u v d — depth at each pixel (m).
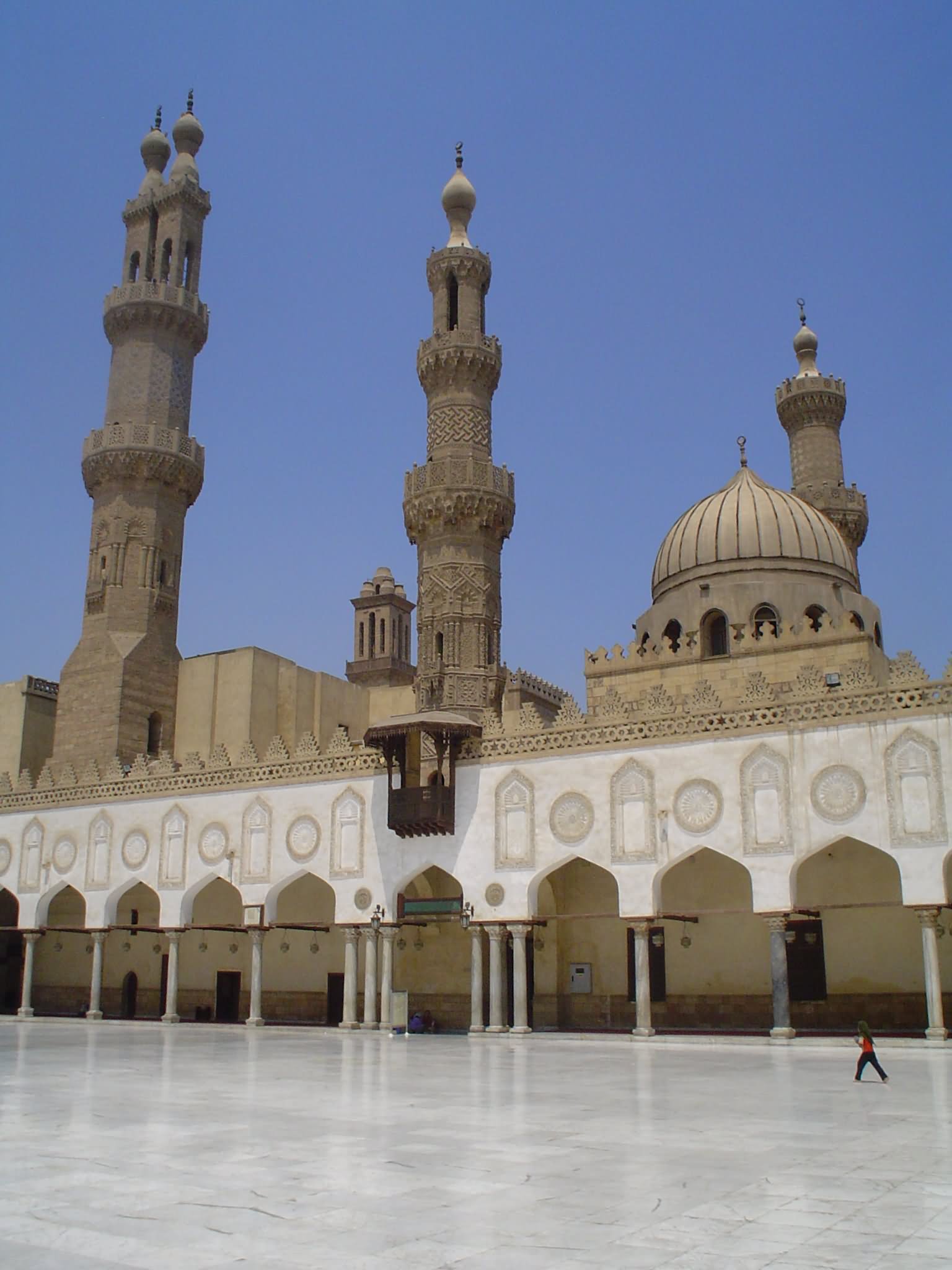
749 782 31.20
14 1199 9.92
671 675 39.56
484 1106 16.52
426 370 46.41
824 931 34.59
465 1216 9.19
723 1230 8.67
